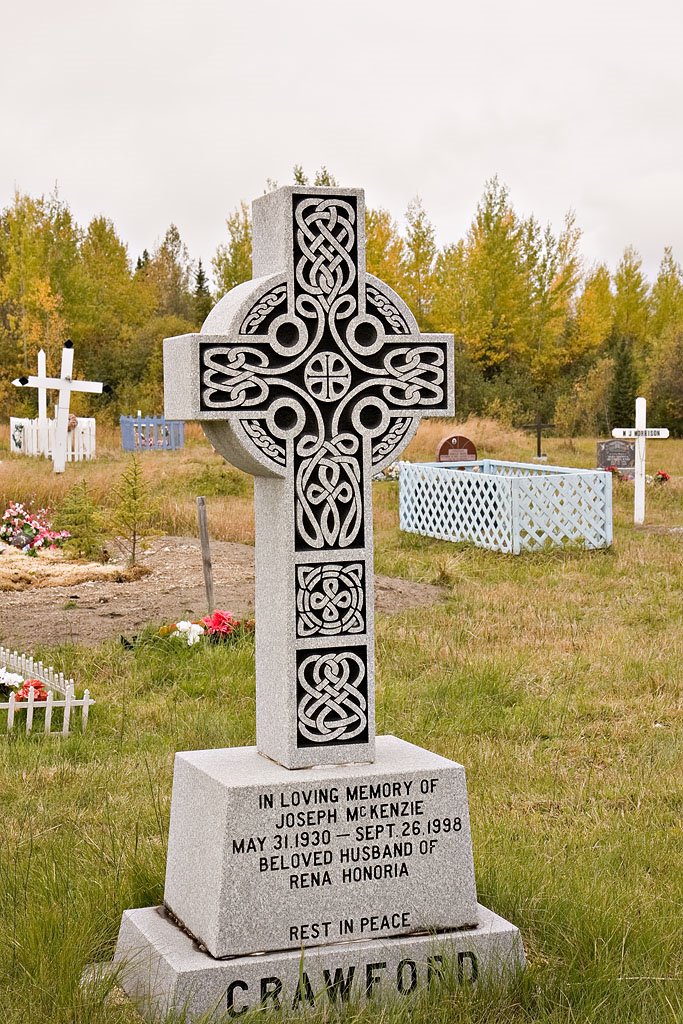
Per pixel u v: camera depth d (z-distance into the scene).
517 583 14.05
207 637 9.99
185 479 23.92
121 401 49.22
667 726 8.12
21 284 49.53
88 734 7.78
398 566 15.14
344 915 4.16
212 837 4.12
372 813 4.20
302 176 50.62
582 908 4.61
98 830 5.87
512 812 6.34
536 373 56.69
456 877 4.30
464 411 45.88
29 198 50.53
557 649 10.32
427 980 4.16
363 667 4.37
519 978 4.13
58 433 25.89
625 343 49.81
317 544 4.31
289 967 4.01
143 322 63.56
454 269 54.94
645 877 5.36
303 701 4.30
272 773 4.22
